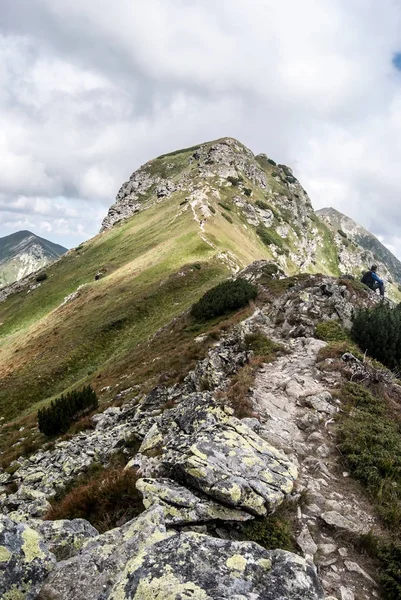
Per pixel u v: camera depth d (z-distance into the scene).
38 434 23.56
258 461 8.26
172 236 88.19
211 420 10.41
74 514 8.45
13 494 13.25
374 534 7.22
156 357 28.41
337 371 14.89
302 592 4.59
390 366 18.25
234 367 16.41
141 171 199.25
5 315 106.06
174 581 4.55
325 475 9.01
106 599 4.66
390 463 9.20
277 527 6.95
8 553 5.14
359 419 11.62
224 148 173.62
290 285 34.47
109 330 52.41
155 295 58.75
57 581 5.02
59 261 129.38
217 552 5.08
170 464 8.26
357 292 28.73
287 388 13.41
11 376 50.59
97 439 15.42
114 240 117.88
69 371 46.41
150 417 14.71
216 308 32.44
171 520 6.66
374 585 6.24
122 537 5.96
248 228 132.00
